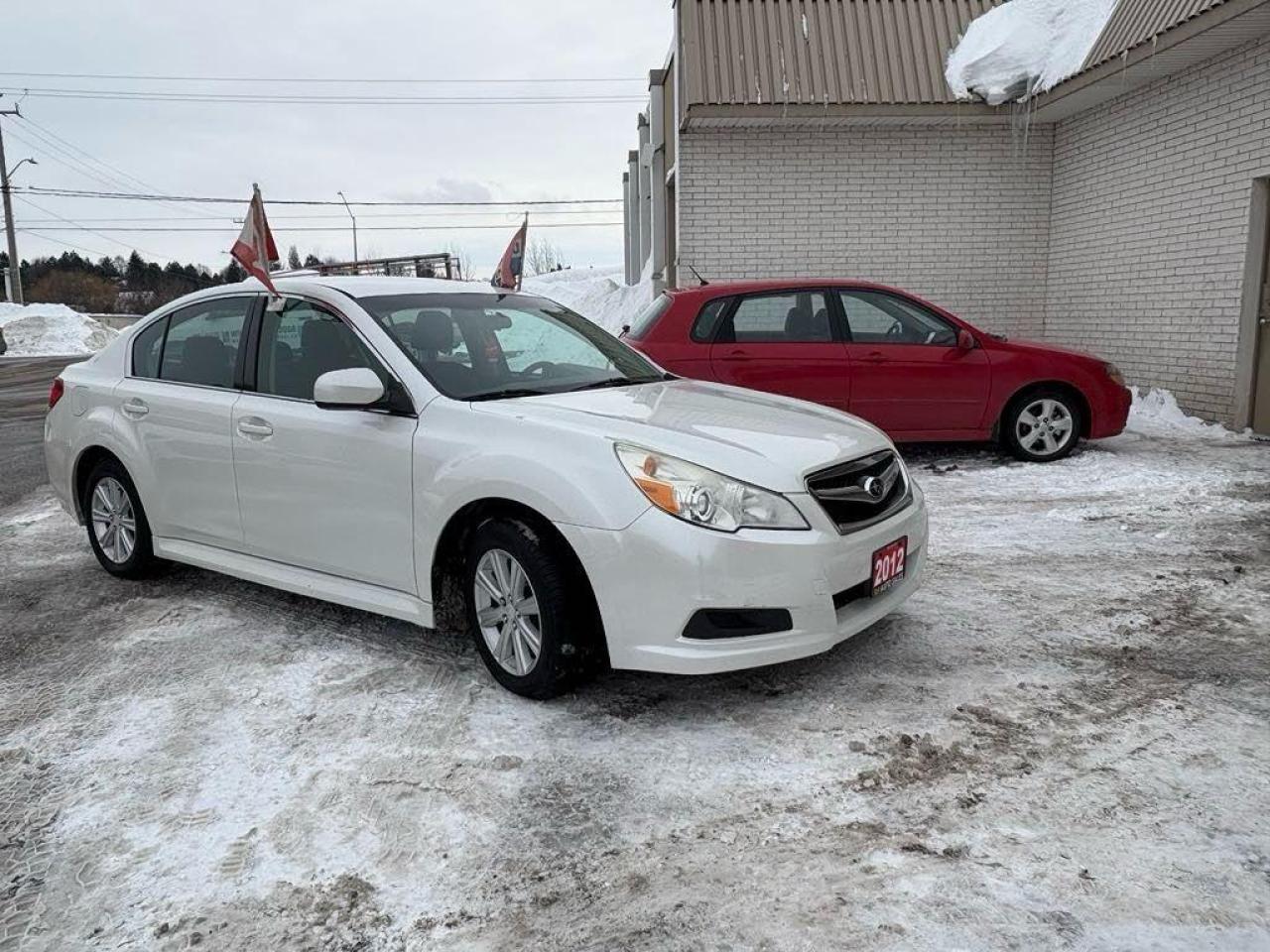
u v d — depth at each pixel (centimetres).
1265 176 809
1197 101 884
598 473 311
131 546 485
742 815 263
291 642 403
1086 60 942
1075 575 469
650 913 224
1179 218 920
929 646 380
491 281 533
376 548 370
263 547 414
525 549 321
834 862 241
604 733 313
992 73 1045
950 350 729
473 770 292
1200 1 783
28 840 263
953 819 258
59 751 313
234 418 413
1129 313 1003
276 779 290
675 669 302
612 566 304
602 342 469
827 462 331
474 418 346
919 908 221
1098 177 1042
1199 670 352
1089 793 269
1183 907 218
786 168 1130
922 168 1130
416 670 368
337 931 222
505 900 231
